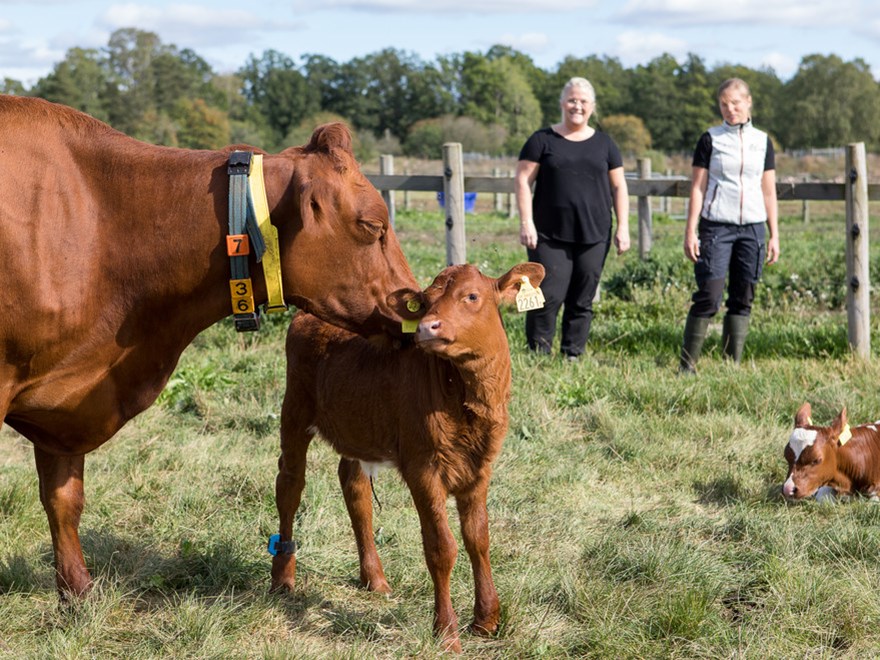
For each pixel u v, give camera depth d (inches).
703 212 296.4
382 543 185.3
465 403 138.6
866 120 4242.1
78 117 143.2
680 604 152.1
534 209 309.3
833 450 203.0
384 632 151.2
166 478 217.9
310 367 161.5
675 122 4335.6
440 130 3565.5
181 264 139.8
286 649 139.7
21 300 131.8
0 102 138.9
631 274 449.7
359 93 4436.5
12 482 206.5
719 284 294.2
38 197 134.6
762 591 162.9
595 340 340.5
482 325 134.1
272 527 192.5
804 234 822.5
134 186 139.6
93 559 176.6
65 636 146.5
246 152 140.9
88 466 224.4
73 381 140.2
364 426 151.9
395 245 145.9
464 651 145.7
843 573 166.2
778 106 4419.3
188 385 281.4
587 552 179.8
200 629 148.0
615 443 237.3
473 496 146.3
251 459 228.8
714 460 227.1
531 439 241.0
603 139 306.3
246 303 140.9
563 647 146.2
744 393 266.8
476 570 149.2
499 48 4837.6
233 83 4158.5
